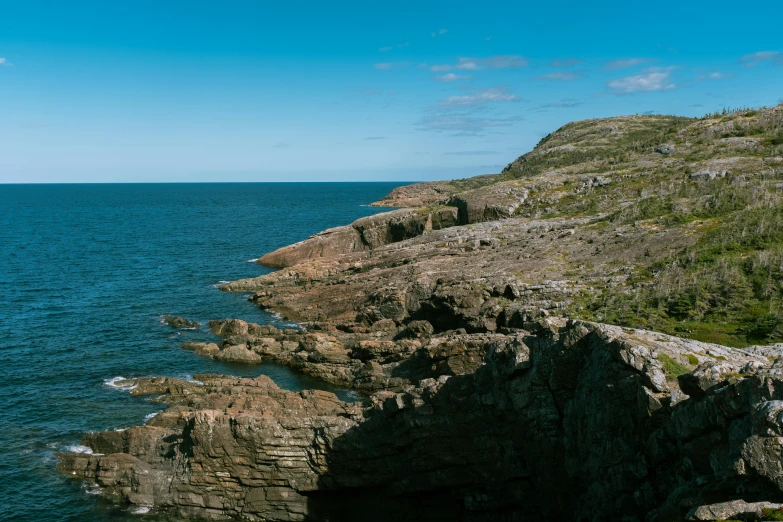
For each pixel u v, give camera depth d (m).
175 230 176.75
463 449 34.19
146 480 37.53
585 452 28.34
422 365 53.22
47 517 35.66
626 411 26.33
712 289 48.75
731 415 21.23
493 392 33.31
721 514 17.78
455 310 59.31
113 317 77.69
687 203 75.81
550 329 31.89
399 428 35.75
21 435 44.47
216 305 85.56
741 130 114.62
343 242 118.75
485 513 34.03
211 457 36.47
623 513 25.69
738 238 57.72
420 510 36.09
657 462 24.66
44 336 68.62
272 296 86.19
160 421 43.41
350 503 37.00
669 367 25.56
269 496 36.38
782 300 45.22
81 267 111.06
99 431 44.88
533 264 66.69
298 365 59.44
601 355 28.06
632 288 54.34
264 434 36.12
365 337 63.75
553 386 30.48
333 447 35.97
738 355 27.75
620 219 78.00
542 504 31.52
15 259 118.06
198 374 55.72
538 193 114.56
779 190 72.06
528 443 31.89
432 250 86.94
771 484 18.53
